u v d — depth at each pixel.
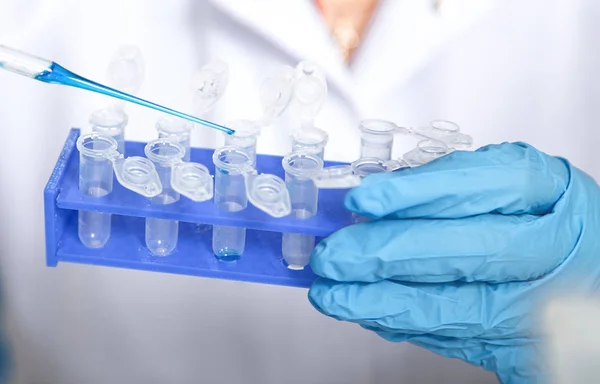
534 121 1.59
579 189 1.23
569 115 1.58
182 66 1.54
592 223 1.22
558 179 1.22
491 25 1.50
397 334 1.25
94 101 1.59
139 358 1.84
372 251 1.11
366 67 1.52
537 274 1.19
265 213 1.17
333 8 1.46
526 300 1.19
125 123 1.23
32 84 1.57
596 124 1.59
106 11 1.50
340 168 1.15
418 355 1.78
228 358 1.83
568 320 1.18
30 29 1.51
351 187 1.15
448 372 1.80
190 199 1.19
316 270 1.13
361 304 1.15
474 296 1.18
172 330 1.81
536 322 1.19
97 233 1.20
